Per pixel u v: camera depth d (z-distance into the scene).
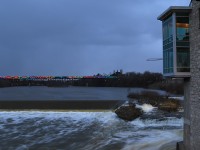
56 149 37.72
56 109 64.12
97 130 47.91
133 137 42.78
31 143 40.50
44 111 62.19
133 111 54.97
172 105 60.97
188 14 32.16
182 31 32.06
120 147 38.00
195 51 30.27
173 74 31.98
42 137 43.75
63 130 48.06
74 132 46.66
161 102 65.12
